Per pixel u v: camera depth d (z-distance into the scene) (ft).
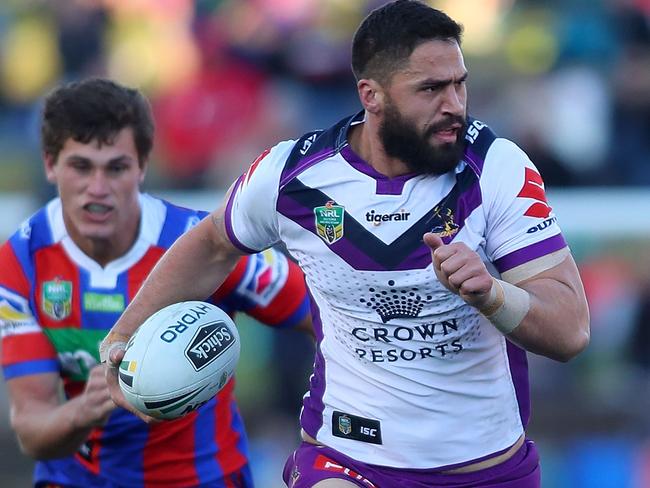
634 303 92.68
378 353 47.32
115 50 140.67
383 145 45.11
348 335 47.88
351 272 46.29
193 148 125.18
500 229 45.24
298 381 93.25
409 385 47.24
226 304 57.88
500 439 48.42
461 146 44.86
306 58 129.08
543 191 46.01
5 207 104.17
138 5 145.48
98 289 56.39
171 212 57.57
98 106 53.42
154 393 46.98
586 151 123.95
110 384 49.57
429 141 44.16
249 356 93.35
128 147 54.49
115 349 48.91
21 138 131.34
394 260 45.52
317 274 47.39
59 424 53.36
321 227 46.44
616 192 105.50
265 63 129.39
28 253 56.85
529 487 49.55
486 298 41.75
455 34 44.29
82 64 137.18
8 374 57.16
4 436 94.38
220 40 131.44
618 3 136.98
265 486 92.38
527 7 146.00
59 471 58.95
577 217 94.17
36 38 140.67
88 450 57.82
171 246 51.19
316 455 49.83
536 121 123.54
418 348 46.73
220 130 125.70
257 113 127.13
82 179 53.98
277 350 93.20
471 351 47.06
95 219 54.34
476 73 137.18
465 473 48.08
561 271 44.93
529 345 43.91
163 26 144.56
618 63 131.95
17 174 122.21
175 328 47.75
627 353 92.58
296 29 132.05
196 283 50.42
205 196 102.83
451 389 47.29
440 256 41.39
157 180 120.47
